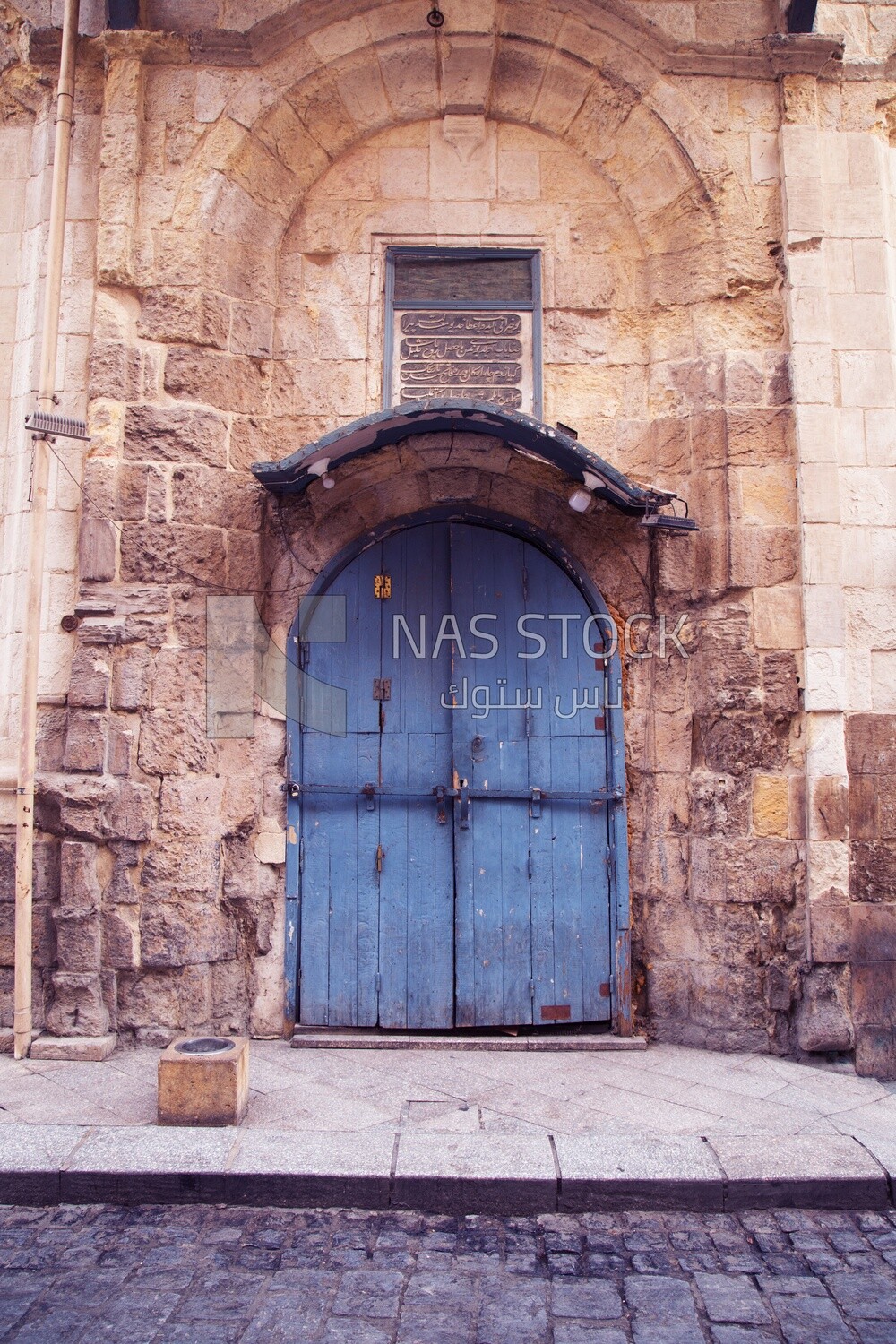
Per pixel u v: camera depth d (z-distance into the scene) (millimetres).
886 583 5363
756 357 5531
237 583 5457
